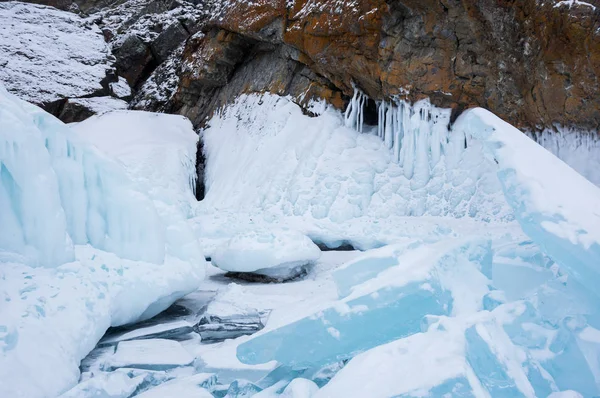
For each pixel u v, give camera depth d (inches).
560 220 141.1
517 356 133.8
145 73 922.1
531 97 445.7
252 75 682.2
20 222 201.8
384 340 154.9
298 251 346.3
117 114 674.8
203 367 188.7
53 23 911.7
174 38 925.8
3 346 159.9
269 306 259.0
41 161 205.2
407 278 151.9
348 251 447.2
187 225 266.5
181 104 791.7
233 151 639.1
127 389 169.5
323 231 470.6
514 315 151.8
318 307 164.7
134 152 607.2
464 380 111.0
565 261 139.8
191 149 660.1
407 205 498.3
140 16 975.6
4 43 832.9
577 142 430.3
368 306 152.4
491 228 420.5
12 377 154.0
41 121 219.5
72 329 185.0
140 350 209.5
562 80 417.7
